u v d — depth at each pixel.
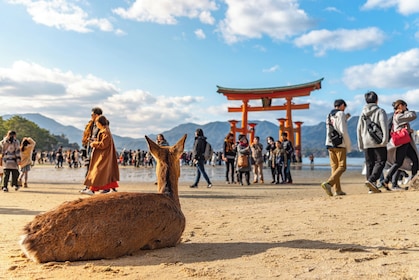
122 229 4.12
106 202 4.20
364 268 3.63
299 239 5.12
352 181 18.38
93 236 3.98
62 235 3.93
